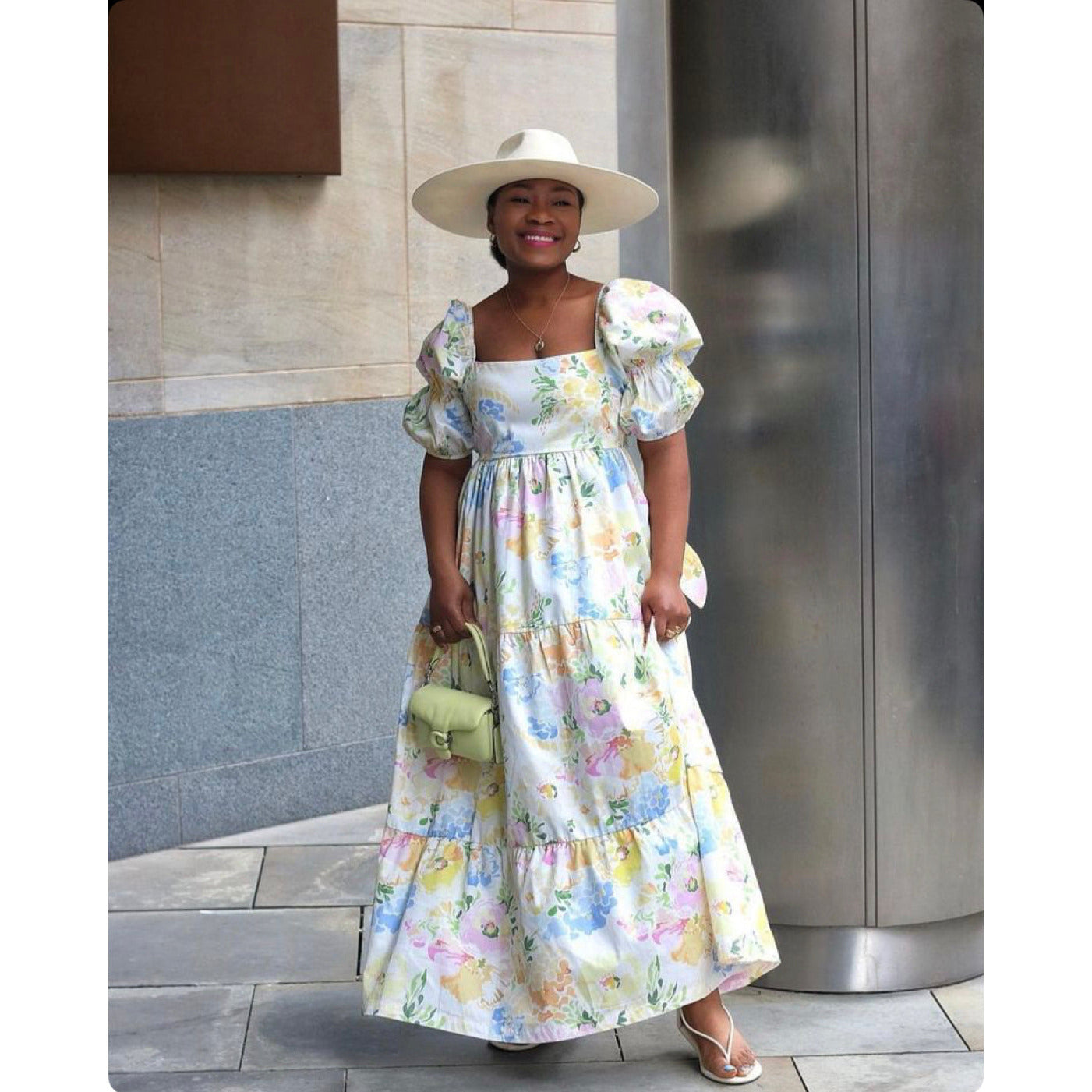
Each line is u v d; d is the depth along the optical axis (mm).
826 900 3365
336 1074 3092
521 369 2971
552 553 2957
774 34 3252
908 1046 3154
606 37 4938
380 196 4570
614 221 3223
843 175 3240
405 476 4660
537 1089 3029
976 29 3295
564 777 2945
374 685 4645
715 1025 3051
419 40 4598
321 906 3908
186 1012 3355
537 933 2930
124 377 4180
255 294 4371
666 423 2992
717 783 3041
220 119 4234
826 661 3324
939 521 3328
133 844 4250
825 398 3285
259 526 4402
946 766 3361
